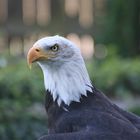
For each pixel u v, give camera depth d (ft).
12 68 44.09
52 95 30.81
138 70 60.59
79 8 79.15
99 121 28.68
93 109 29.60
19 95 42.14
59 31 77.97
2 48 76.38
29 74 42.98
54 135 28.50
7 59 47.19
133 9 69.51
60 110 30.32
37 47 30.32
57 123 29.86
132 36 69.97
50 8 79.51
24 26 78.02
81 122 28.99
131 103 54.90
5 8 78.89
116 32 70.13
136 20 69.92
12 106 41.32
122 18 69.97
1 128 40.16
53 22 78.33
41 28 77.92
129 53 70.18
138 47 70.49
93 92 30.53
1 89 42.04
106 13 72.59
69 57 30.50
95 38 71.36
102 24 72.95
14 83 42.16
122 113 30.19
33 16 79.05
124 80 59.31
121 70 59.93
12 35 77.82
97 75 58.65
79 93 30.35
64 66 30.53
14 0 79.05
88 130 28.37
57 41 30.40
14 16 78.59
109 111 29.58
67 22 78.33
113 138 27.84
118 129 28.30
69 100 30.30
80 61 30.60
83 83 30.48
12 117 40.93
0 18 78.59
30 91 42.27
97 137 27.86
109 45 67.97
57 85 30.63
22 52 73.36
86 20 78.38
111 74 59.00
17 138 40.34
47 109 31.22
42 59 30.35
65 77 30.50
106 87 58.29
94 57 69.77
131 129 28.40
